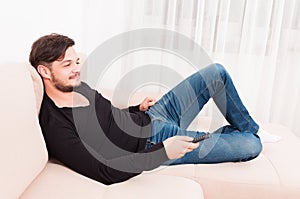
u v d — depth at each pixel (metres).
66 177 1.31
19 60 1.92
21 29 1.92
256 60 2.58
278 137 2.04
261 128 2.09
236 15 2.53
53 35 1.50
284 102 2.70
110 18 2.50
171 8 2.47
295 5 2.53
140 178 1.42
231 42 2.58
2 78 1.19
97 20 2.50
